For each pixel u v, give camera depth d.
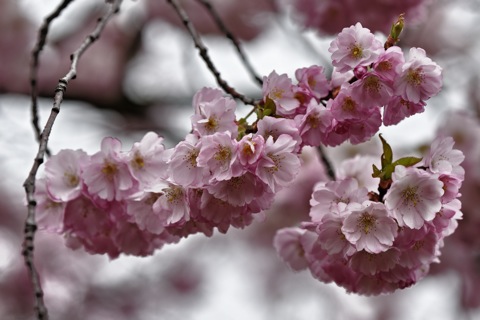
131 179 1.99
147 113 3.40
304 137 1.97
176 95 3.42
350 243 1.94
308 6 2.43
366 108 1.96
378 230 1.94
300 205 2.89
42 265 3.63
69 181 2.01
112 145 1.99
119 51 3.49
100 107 3.35
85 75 3.36
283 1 2.47
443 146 1.97
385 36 2.38
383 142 1.98
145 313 3.86
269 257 4.14
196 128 1.95
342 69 1.95
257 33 3.58
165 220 1.97
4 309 3.50
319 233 1.96
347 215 1.94
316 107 1.96
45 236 3.66
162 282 4.04
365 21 2.38
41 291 1.87
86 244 2.04
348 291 2.01
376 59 1.94
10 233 3.60
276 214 2.93
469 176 2.62
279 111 1.98
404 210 1.94
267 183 1.92
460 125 2.64
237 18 3.54
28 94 3.33
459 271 3.07
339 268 2.00
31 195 1.90
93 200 1.99
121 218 2.01
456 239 2.86
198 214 1.96
